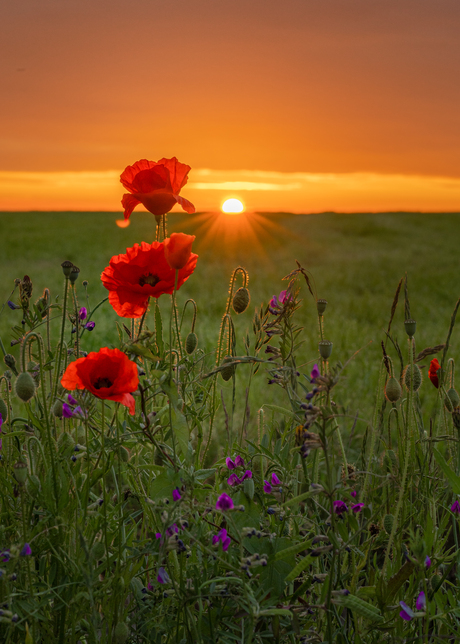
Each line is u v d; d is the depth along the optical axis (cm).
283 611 46
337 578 53
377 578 53
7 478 57
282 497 58
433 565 54
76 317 65
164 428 60
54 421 58
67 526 52
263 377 156
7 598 49
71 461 55
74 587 50
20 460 54
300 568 49
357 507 55
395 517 54
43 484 52
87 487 51
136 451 66
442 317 316
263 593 51
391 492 65
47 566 55
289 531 60
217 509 50
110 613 51
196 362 65
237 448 65
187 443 55
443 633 55
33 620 50
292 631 51
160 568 52
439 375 63
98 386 52
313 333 233
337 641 54
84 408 54
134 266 57
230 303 67
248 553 54
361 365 185
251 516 54
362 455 73
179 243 54
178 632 52
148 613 55
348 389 154
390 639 52
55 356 62
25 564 53
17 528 54
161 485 55
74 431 64
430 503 59
